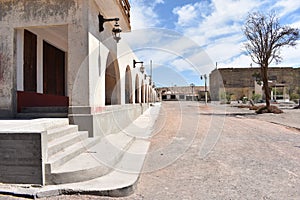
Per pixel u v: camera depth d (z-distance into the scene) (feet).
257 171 15.76
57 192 11.94
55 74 34.76
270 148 22.39
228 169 16.30
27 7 21.59
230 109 79.15
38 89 29.43
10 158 12.68
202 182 14.02
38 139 12.53
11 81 21.83
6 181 12.70
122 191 12.09
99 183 12.75
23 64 25.76
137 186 13.51
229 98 139.54
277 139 26.99
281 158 18.86
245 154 20.27
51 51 33.71
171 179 14.60
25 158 12.59
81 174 13.08
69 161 14.58
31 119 20.04
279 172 15.52
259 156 19.54
